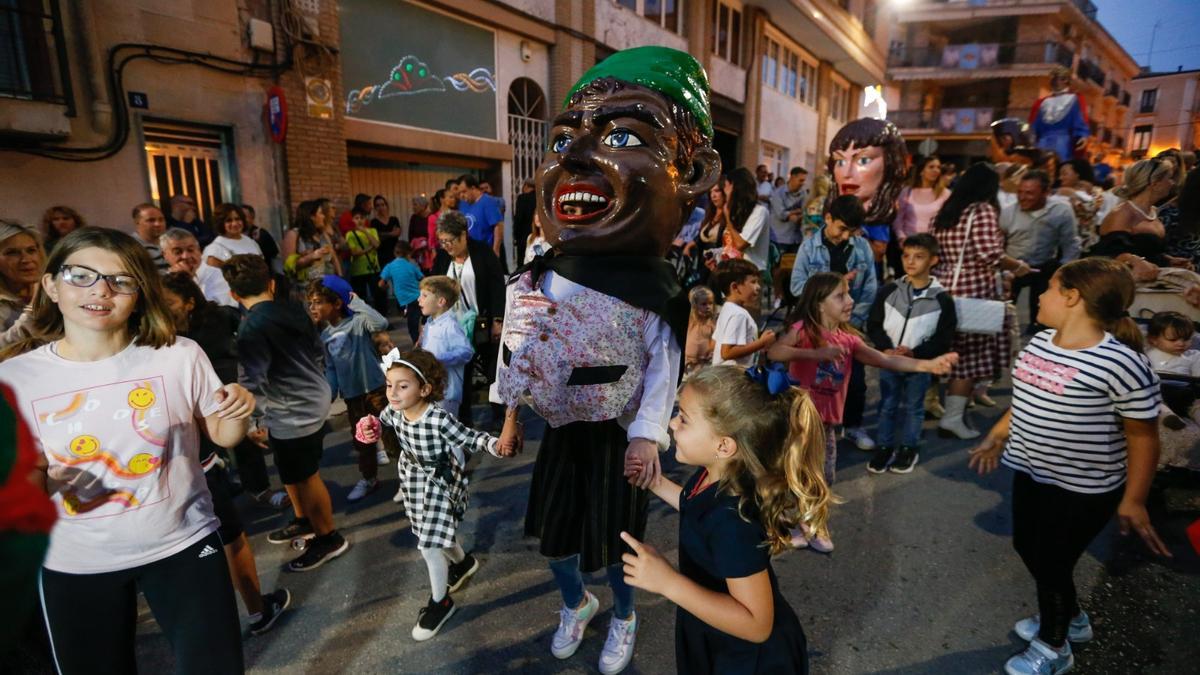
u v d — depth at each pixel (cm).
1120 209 431
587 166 195
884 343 391
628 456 192
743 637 143
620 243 197
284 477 288
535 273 209
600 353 193
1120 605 263
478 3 910
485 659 236
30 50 534
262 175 716
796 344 312
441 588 250
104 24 577
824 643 241
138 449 159
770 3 1547
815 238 454
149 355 164
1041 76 2520
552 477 215
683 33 1382
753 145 1677
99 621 162
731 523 148
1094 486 203
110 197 597
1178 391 340
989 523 327
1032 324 620
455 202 705
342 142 780
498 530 327
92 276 149
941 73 2611
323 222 613
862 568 288
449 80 912
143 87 612
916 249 378
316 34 730
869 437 430
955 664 229
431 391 248
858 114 2611
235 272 277
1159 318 351
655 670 228
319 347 300
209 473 235
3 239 262
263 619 249
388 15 821
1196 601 265
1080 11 2509
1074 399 201
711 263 543
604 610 262
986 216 415
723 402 151
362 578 286
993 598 267
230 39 670
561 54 1062
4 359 167
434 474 250
